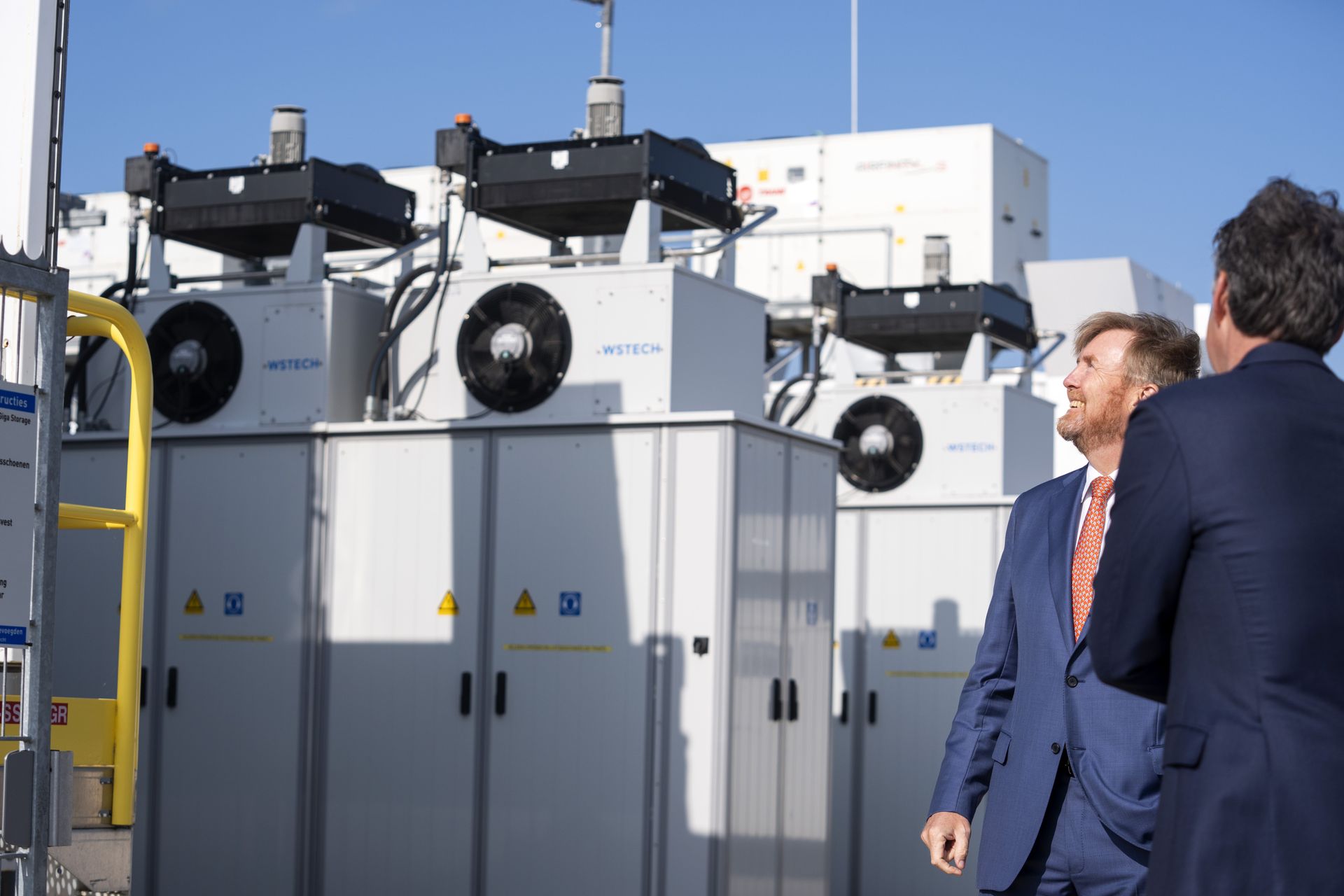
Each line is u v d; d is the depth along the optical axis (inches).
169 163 341.1
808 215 661.3
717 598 285.0
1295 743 86.0
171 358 332.2
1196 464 89.7
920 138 656.4
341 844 309.0
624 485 293.9
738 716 286.0
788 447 309.0
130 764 157.5
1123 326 136.4
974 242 646.5
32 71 173.6
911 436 431.8
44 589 124.9
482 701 300.5
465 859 298.8
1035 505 140.5
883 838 418.0
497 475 304.0
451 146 315.3
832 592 325.7
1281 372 91.3
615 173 304.2
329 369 322.3
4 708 143.5
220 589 324.2
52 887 152.8
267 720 317.1
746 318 324.5
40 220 172.4
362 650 311.6
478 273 316.2
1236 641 87.8
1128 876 126.0
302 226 327.9
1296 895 85.3
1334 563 87.3
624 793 287.9
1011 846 130.3
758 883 291.9
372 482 314.3
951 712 414.0
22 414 124.6
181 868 321.1
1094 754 127.5
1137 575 91.7
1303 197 92.2
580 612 294.8
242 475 325.1
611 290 303.3
